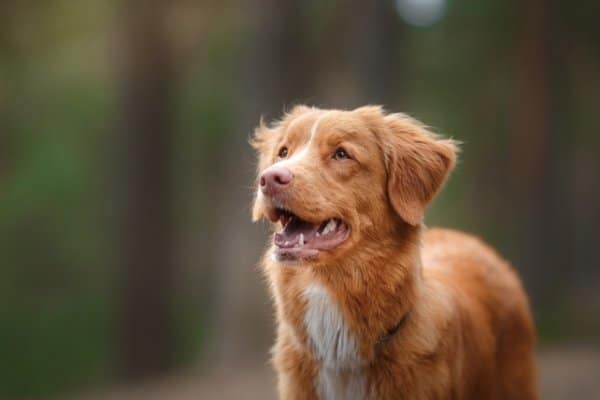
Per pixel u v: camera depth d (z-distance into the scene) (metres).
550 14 22.11
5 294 28.75
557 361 14.27
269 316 16.33
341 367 5.28
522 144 23.02
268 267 5.57
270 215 5.18
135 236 20.69
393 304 5.20
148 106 20.58
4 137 27.45
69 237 29.47
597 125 27.81
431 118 28.47
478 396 5.90
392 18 18.27
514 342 6.36
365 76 18.19
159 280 20.83
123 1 20.48
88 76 26.77
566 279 28.23
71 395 18.88
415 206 5.34
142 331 20.70
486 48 25.41
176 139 24.12
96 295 28.73
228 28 21.80
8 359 25.64
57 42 24.16
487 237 30.27
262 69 16.58
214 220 27.89
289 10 16.72
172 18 20.94
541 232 23.08
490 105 27.08
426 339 5.23
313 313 5.29
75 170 29.06
